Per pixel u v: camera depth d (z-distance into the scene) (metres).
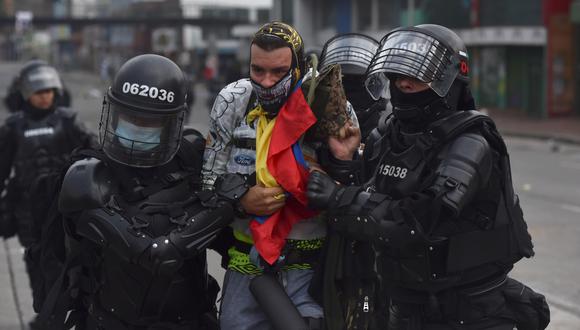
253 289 6.48
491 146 6.27
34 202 8.55
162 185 6.40
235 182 6.39
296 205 6.51
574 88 55.44
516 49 57.94
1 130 10.95
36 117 11.04
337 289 6.62
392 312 6.74
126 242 6.06
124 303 6.44
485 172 6.02
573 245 17.00
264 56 6.22
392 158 6.38
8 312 12.22
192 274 6.60
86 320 6.90
